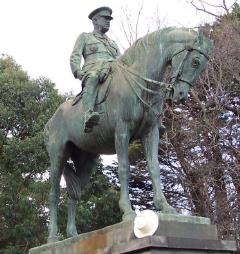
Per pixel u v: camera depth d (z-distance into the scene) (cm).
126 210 666
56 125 825
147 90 688
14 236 1562
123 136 698
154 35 704
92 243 684
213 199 1558
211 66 1552
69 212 817
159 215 620
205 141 1583
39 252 766
